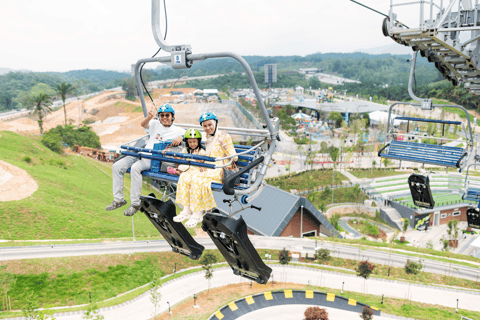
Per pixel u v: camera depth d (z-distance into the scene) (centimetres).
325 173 10744
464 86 1170
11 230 6297
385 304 4572
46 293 4806
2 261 5200
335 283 5088
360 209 8556
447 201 8438
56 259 5362
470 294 4928
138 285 5156
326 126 16200
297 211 6288
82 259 5441
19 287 4831
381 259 5784
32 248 5706
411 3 801
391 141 1434
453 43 863
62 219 6938
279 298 4694
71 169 10344
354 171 10956
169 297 4766
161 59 591
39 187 7994
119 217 7719
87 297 4816
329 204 8856
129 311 4444
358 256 5831
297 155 12600
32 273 5069
